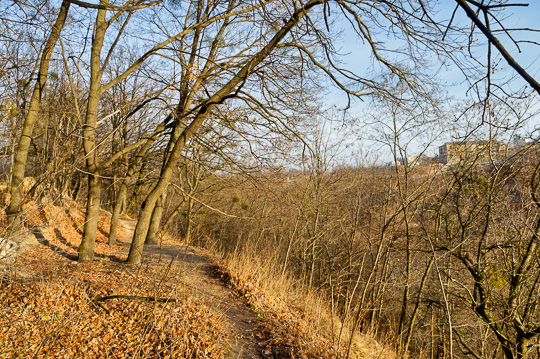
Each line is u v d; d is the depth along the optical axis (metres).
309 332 6.84
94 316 5.89
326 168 14.46
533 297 7.56
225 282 9.64
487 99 2.89
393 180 10.13
